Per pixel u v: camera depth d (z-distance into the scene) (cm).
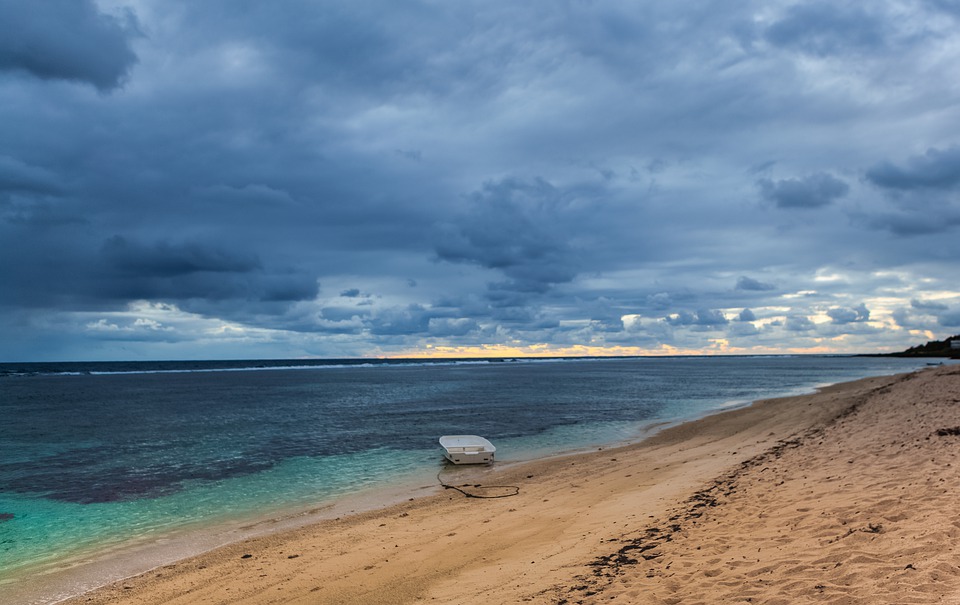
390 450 2359
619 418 3362
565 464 1931
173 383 7900
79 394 5716
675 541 879
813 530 792
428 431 2908
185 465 2078
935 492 841
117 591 939
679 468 1638
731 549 791
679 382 7500
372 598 814
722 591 636
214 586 926
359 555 1040
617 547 895
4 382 8144
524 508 1345
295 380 8812
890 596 521
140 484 1781
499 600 728
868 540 696
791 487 1098
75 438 2766
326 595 842
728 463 1579
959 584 514
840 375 8894
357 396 5325
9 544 1214
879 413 2331
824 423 2316
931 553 605
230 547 1162
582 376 9700
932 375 5244
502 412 3772
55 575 1029
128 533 1285
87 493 1669
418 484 1738
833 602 543
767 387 6194
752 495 1097
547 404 4334
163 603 868
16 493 1675
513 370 13688
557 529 1100
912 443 1352
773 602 578
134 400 4966
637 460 1914
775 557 712
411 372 12706
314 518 1384
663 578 716
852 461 1252
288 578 936
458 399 4881
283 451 2355
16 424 3297
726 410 3684
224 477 1872
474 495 1553
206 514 1438
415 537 1142
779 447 1748
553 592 724
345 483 1770
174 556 1123
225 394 5666
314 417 3575
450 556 990
